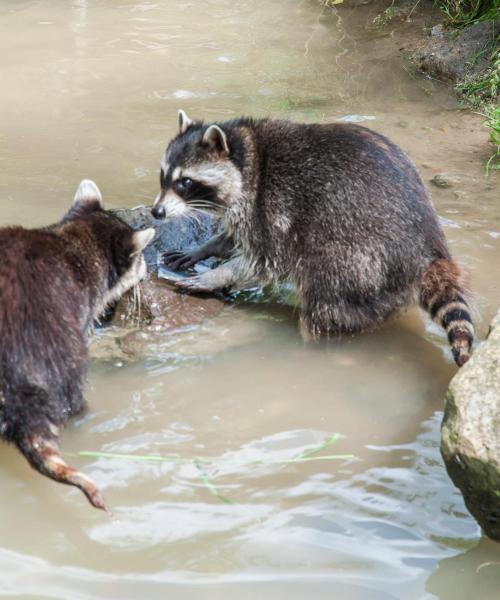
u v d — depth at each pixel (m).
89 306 4.52
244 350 5.01
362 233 5.01
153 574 3.44
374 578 3.43
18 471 4.04
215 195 5.49
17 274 4.15
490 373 3.81
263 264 5.42
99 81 8.20
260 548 3.57
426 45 8.78
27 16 9.77
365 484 3.95
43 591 3.34
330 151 5.20
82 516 3.75
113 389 4.60
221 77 8.36
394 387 4.70
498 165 6.81
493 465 3.49
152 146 7.02
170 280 5.51
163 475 3.99
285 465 4.07
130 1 10.31
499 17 8.55
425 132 7.41
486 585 3.42
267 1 10.30
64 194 6.25
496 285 5.40
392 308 5.10
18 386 3.90
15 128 7.26
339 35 9.31
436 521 3.72
